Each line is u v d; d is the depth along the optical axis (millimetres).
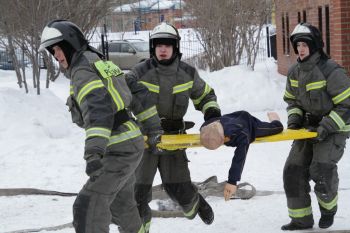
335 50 17625
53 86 25266
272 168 11500
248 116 6930
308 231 7770
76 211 5973
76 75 5816
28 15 20047
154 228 8219
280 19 27984
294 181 7730
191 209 7402
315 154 7582
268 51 36781
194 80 7383
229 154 12961
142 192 7125
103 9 24938
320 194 7625
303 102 7699
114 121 6035
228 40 26125
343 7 16938
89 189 5996
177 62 7246
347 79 7422
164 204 9102
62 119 16062
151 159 7109
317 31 7504
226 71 21703
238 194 9484
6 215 9211
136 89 6684
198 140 6773
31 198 10164
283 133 7258
